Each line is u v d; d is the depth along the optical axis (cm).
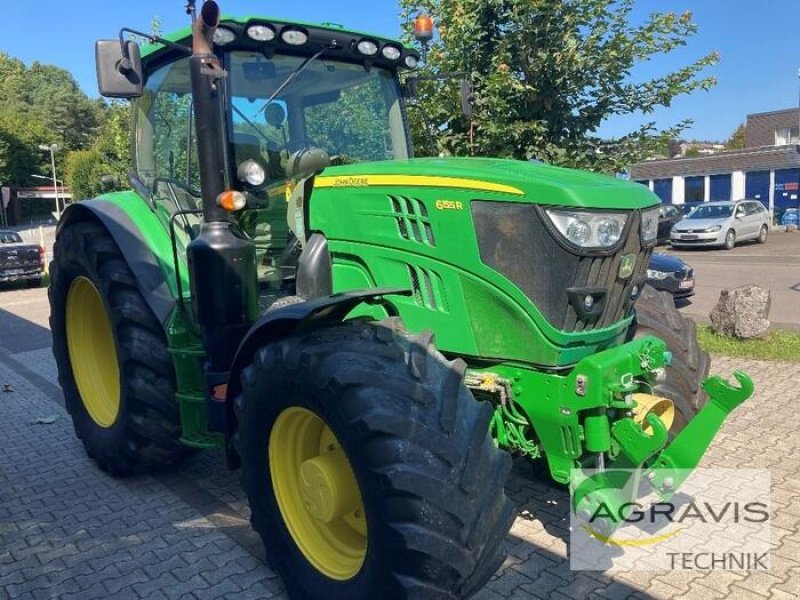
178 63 411
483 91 593
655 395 335
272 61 390
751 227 2216
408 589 245
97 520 395
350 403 254
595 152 637
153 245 421
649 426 302
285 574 306
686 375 361
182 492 430
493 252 296
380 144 439
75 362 486
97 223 446
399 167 326
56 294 485
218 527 384
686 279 1043
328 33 396
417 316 318
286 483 309
